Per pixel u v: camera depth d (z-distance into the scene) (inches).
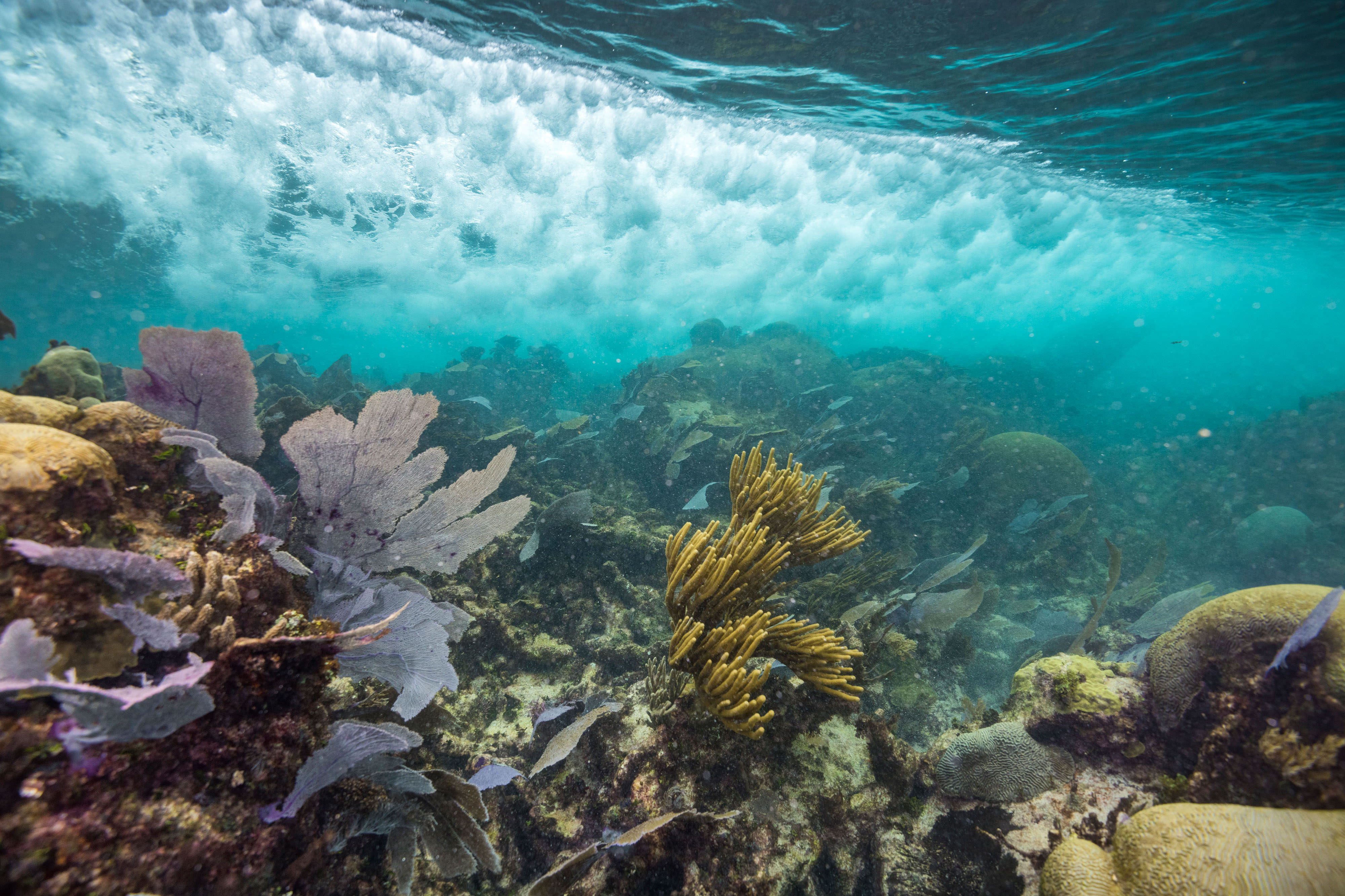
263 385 484.1
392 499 101.3
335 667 77.2
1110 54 339.0
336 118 480.1
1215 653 111.4
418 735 77.7
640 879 98.8
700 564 103.4
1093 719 121.0
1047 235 788.6
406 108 462.9
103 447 84.6
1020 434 421.4
